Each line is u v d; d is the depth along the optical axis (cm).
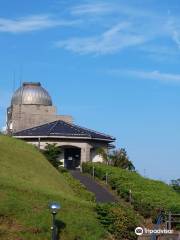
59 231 3238
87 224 3412
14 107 9469
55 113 9500
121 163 7744
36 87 9769
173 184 6756
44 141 8250
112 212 3653
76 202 3853
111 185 5978
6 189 3669
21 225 3203
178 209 4531
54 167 6012
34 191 3831
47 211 3431
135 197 5041
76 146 8281
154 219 4462
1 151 4978
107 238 3412
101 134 8644
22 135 8300
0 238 3050
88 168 6944
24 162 4988
